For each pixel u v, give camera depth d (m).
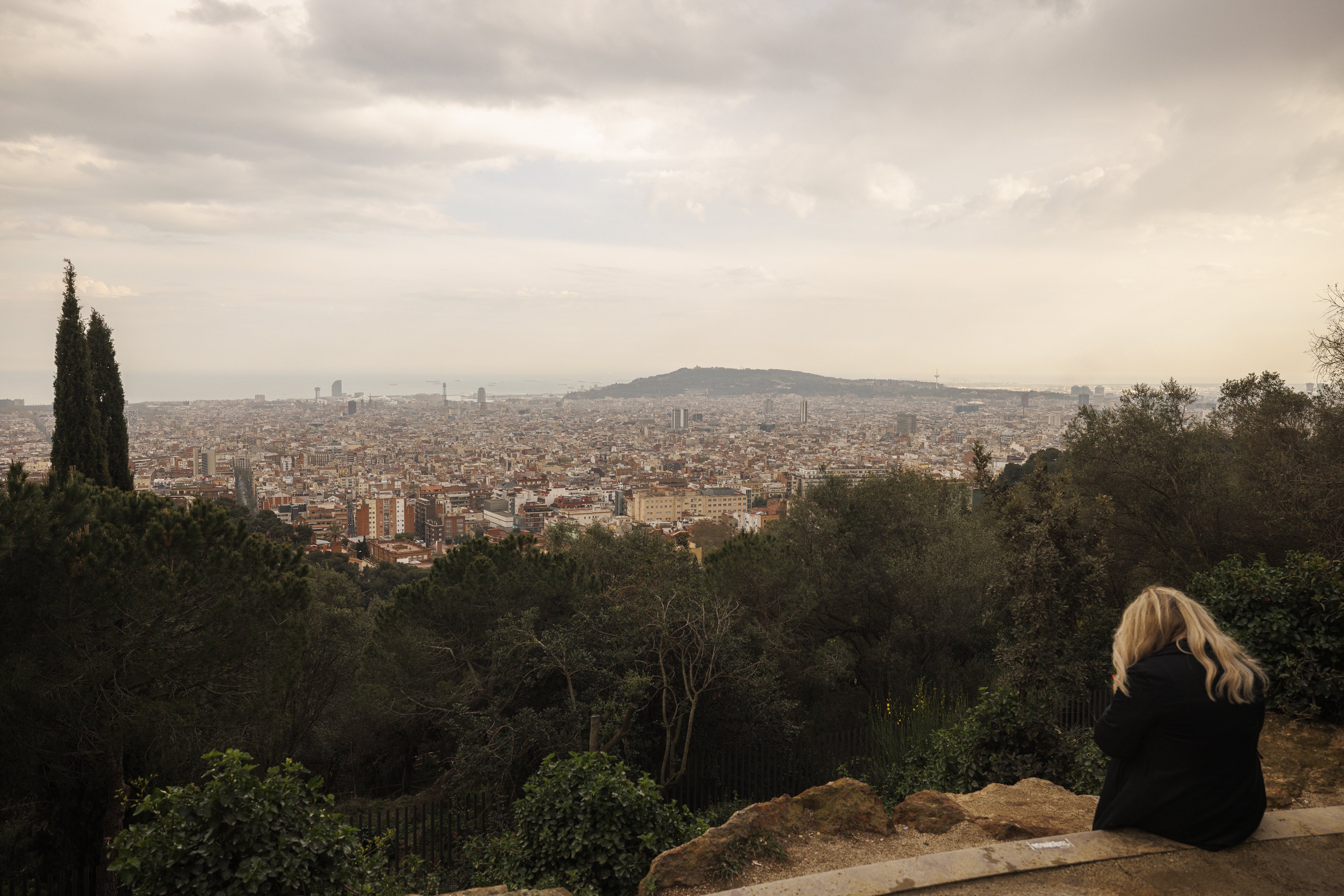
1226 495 16.80
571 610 16.56
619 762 6.45
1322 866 3.07
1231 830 3.15
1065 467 19.14
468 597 16.31
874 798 4.58
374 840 9.62
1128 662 3.34
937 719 13.38
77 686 10.29
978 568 17.38
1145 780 3.24
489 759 13.20
